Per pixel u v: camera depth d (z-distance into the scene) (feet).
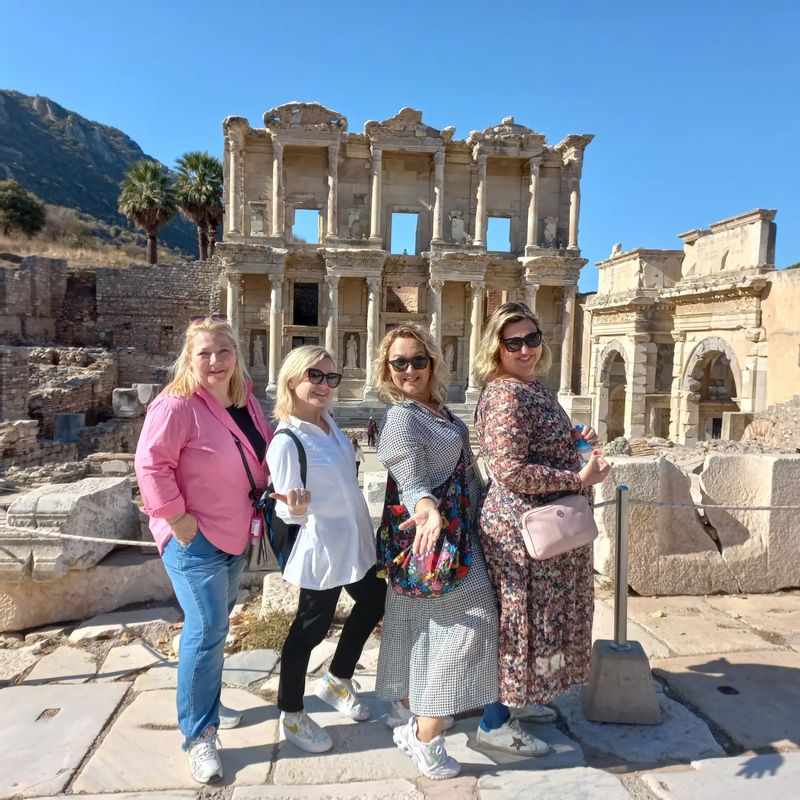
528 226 133.39
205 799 12.45
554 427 13.53
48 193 365.61
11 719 15.31
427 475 12.94
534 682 13.08
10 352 75.05
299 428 13.88
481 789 12.65
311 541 13.70
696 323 90.02
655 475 23.31
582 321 138.31
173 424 13.41
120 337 149.48
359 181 131.85
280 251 124.26
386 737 14.55
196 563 13.69
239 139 125.29
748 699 16.14
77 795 12.57
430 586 12.51
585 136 132.26
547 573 13.14
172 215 187.21
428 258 130.62
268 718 15.39
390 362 13.60
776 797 12.36
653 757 13.79
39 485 45.47
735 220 83.30
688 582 23.30
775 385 75.72
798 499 23.86
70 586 20.98
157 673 17.65
